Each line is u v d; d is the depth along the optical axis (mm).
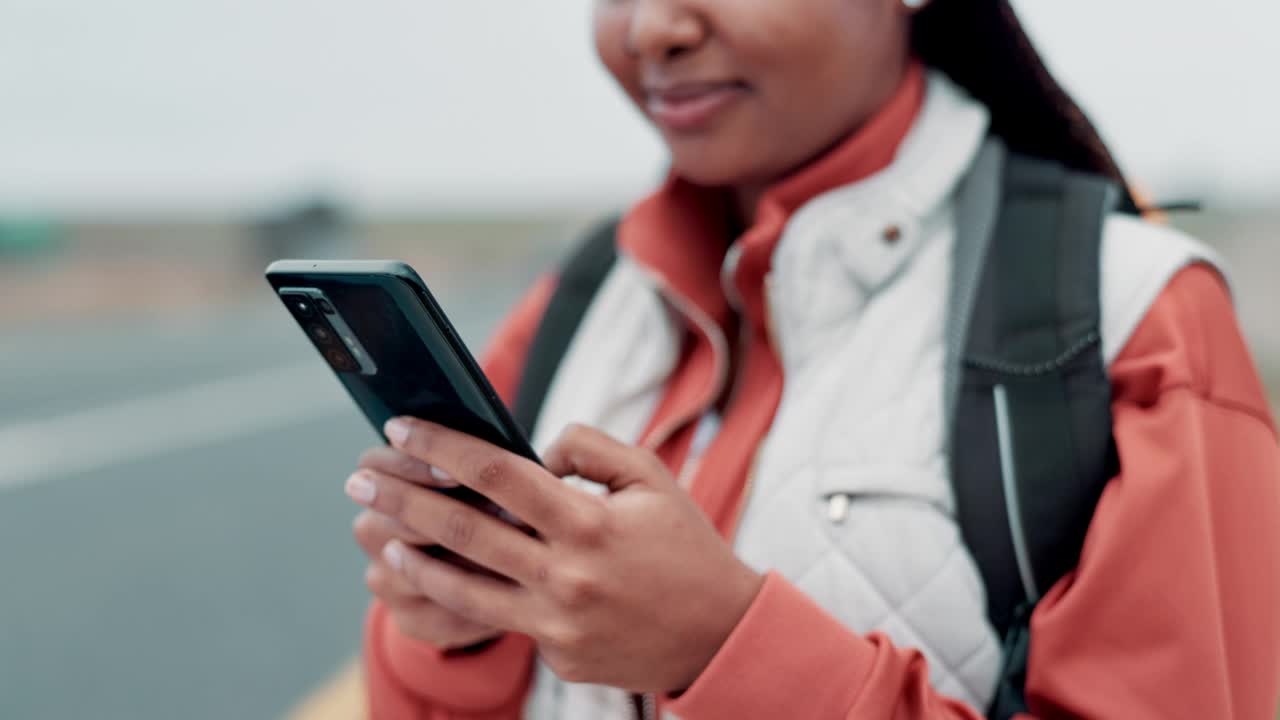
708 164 878
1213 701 699
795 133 855
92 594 4379
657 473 708
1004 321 819
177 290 23547
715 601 688
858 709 676
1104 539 725
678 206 1007
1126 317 795
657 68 837
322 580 4539
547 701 952
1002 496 778
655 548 670
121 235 26125
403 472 741
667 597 674
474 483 666
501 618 709
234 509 5695
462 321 18219
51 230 23750
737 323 1019
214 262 26484
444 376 675
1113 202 861
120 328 17859
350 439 7730
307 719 3260
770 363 947
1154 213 1027
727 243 1048
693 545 686
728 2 790
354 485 747
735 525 872
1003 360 804
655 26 801
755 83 821
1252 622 737
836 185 892
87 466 6727
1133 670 715
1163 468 728
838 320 898
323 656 3768
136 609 4211
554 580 665
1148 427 749
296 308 697
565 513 657
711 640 692
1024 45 923
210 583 4504
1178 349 767
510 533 683
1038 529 767
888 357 855
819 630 699
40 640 3912
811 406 862
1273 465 779
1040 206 868
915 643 787
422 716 976
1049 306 808
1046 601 755
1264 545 753
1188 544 715
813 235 889
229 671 3646
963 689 784
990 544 779
